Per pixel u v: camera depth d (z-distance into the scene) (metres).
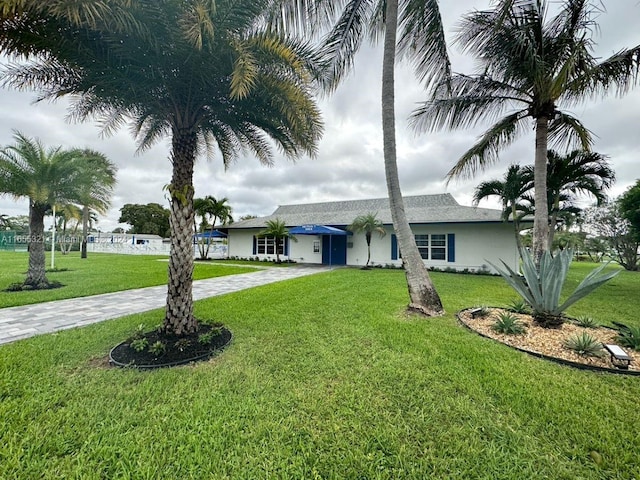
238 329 4.88
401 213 6.25
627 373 3.32
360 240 18.05
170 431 2.27
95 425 2.33
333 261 18.94
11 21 3.01
